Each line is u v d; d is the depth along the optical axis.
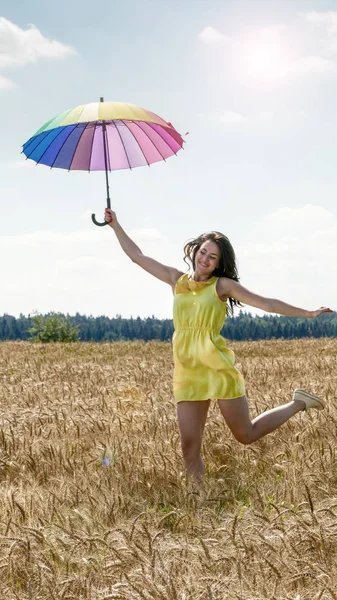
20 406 8.84
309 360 13.29
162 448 6.05
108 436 6.77
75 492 4.95
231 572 3.40
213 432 6.52
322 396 8.48
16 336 160.62
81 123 6.16
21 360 15.83
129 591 3.18
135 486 5.25
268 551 3.54
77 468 5.82
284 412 5.88
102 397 8.80
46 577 3.40
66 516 4.38
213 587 3.18
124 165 6.42
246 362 13.62
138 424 7.21
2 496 4.94
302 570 3.37
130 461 5.76
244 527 3.91
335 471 5.23
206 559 3.46
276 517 3.95
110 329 176.25
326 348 17.33
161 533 3.77
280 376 10.82
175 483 5.05
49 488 5.15
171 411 7.65
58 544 3.94
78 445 6.50
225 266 5.52
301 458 5.59
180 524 4.32
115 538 3.88
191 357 5.41
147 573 3.36
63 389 9.80
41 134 6.14
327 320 158.25
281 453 5.80
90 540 3.78
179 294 5.50
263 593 3.16
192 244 5.68
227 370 5.38
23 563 3.71
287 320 163.38
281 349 18.20
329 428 6.50
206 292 5.39
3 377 12.23
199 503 4.66
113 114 5.69
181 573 3.42
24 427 7.08
